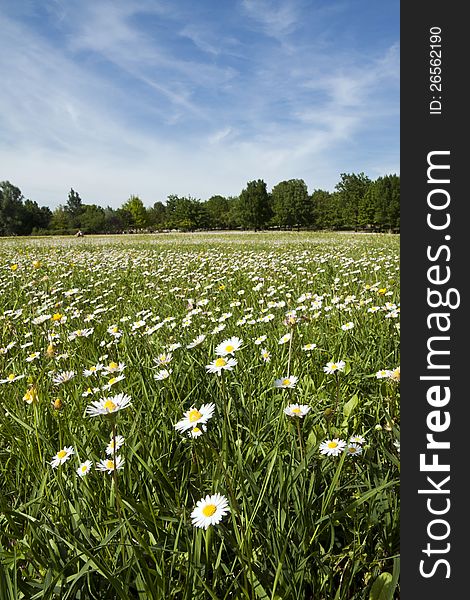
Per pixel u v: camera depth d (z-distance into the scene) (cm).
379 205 5472
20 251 1691
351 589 144
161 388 254
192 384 269
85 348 362
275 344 329
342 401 239
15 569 126
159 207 9562
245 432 215
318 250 1316
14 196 8712
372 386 265
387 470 180
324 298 514
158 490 176
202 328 400
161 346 330
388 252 1106
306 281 673
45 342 400
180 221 7656
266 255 1147
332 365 247
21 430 236
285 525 150
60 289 679
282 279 693
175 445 215
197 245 1975
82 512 165
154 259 1197
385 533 152
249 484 161
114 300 634
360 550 146
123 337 365
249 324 401
